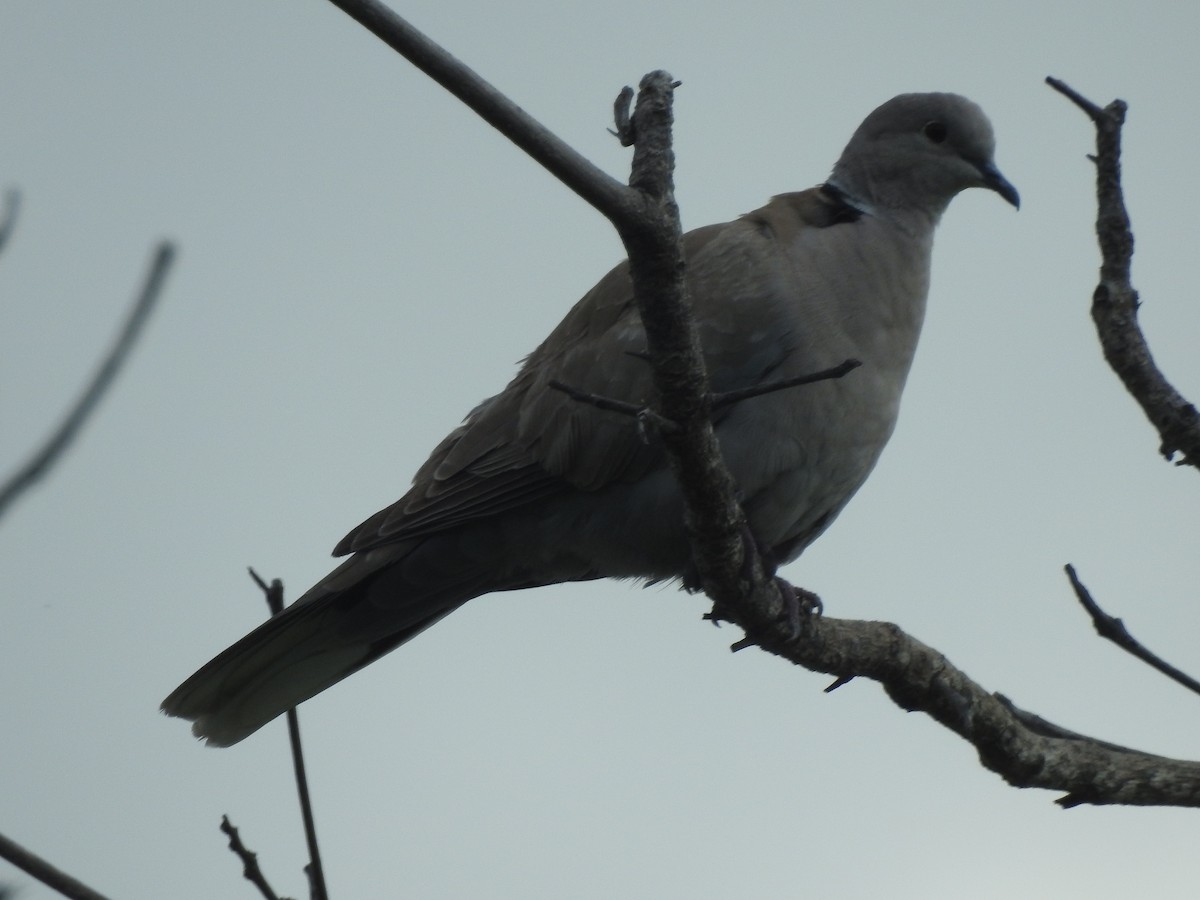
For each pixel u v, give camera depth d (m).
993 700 9.41
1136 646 7.86
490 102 6.02
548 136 6.15
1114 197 8.30
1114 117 8.30
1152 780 9.37
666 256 6.61
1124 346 8.24
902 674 9.33
